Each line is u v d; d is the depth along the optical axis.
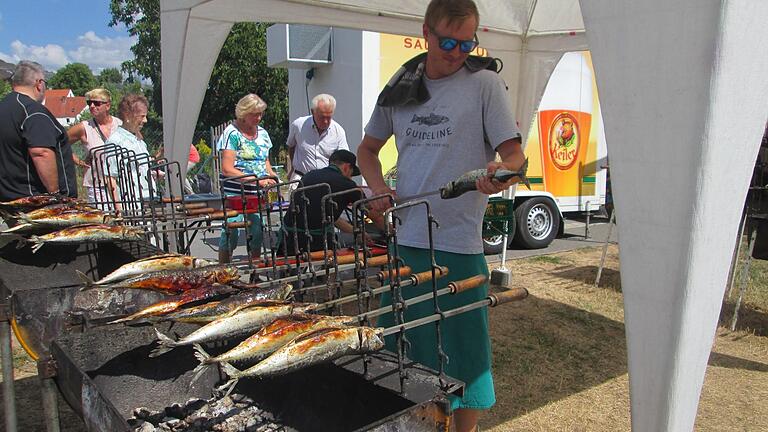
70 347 1.82
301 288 1.93
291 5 4.13
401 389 1.47
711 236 1.39
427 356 2.06
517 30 5.12
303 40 6.30
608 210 8.93
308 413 1.80
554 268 6.34
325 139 5.54
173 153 4.31
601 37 1.50
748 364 3.80
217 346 2.06
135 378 1.97
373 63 6.00
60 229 2.57
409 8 4.53
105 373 1.90
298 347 1.29
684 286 1.39
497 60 2.07
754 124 1.40
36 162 3.54
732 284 5.24
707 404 3.22
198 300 1.71
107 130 5.12
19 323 2.06
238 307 1.54
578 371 3.65
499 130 1.91
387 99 2.15
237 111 4.88
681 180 1.36
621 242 1.53
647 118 1.42
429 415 1.38
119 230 2.46
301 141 5.61
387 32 4.77
